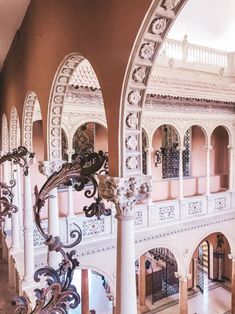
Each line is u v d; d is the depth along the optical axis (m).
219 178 12.98
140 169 2.65
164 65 9.35
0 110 9.77
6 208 3.79
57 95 4.28
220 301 12.59
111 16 2.52
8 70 7.99
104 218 8.80
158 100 9.85
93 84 7.89
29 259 5.20
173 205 10.27
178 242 10.22
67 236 8.27
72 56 3.47
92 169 2.47
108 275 8.72
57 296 1.89
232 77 10.58
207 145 11.19
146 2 2.07
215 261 14.20
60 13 3.71
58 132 4.59
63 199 9.17
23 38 5.91
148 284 12.80
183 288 10.34
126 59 2.33
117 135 2.54
